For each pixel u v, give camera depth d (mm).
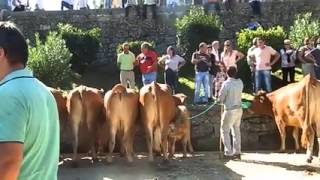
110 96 12586
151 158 12727
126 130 12656
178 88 19344
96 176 11594
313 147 13797
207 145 15586
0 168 2998
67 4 26469
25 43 3346
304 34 20031
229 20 24016
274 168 12203
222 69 16344
